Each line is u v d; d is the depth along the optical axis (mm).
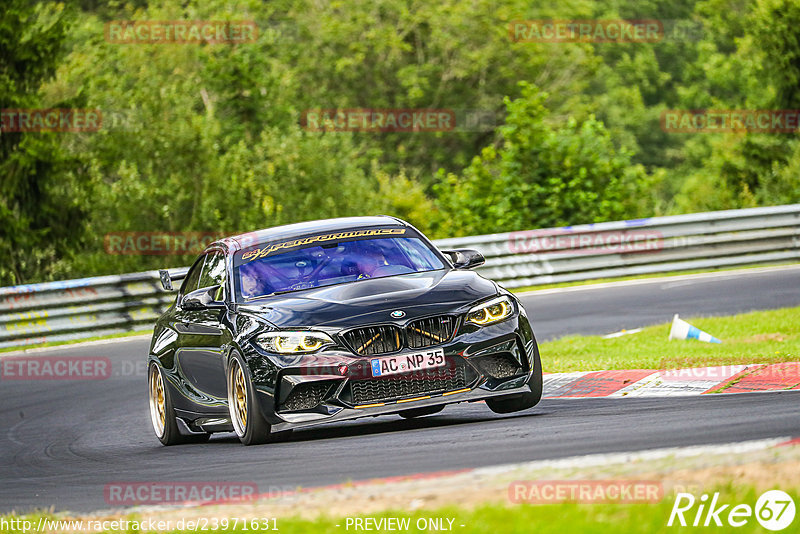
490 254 59688
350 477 17859
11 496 21234
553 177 85188
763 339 34281
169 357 27781
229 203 92312
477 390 22625
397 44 159375
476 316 23000
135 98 95562
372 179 109438
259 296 24828
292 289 24797
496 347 22938
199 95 131000
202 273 28156
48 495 20719
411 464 18453
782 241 63000
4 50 88688
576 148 85250
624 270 61812
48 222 87750
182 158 93500
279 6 172250
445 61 162750
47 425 33312
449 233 87438
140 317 55688
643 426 20141
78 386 40812
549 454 17906
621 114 198750
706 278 57531
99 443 29203
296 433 25500
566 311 49438
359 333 22422
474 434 21312
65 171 88188
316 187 97438
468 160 164000
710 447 16047
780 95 113250
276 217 93438
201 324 26047
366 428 25203
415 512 13641
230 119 127438
